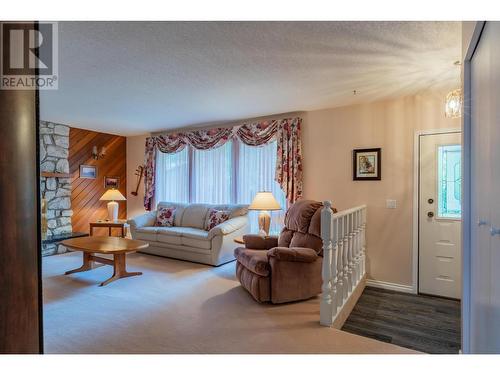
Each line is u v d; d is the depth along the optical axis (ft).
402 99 11.84
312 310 9.14
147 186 19.39
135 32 6.93
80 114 14.66
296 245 10.75
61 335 7.52
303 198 13.96
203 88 10.78
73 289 10.89
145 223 17.15
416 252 11.59
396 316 9.46
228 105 13.03
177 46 7.61
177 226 17.07
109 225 17.61
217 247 13.88
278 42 7.39
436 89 10.84
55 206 16.81
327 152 13.44
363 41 7.32
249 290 9.99
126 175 21.09
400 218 11.87
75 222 18.12
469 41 5.50
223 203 16.70
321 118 13.62
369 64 8.67
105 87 10.72
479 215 5.34
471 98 5.87
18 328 3.63
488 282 4.75
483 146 5.04
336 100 12.20
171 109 13.62
